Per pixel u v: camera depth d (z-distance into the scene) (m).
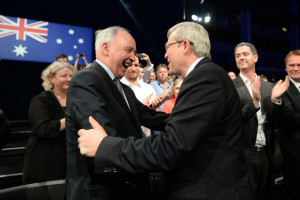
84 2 5.76
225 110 0.78
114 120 0.88
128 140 0.72
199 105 0.71
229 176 0.76
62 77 1.65
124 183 0.89
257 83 1.47
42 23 4.80
